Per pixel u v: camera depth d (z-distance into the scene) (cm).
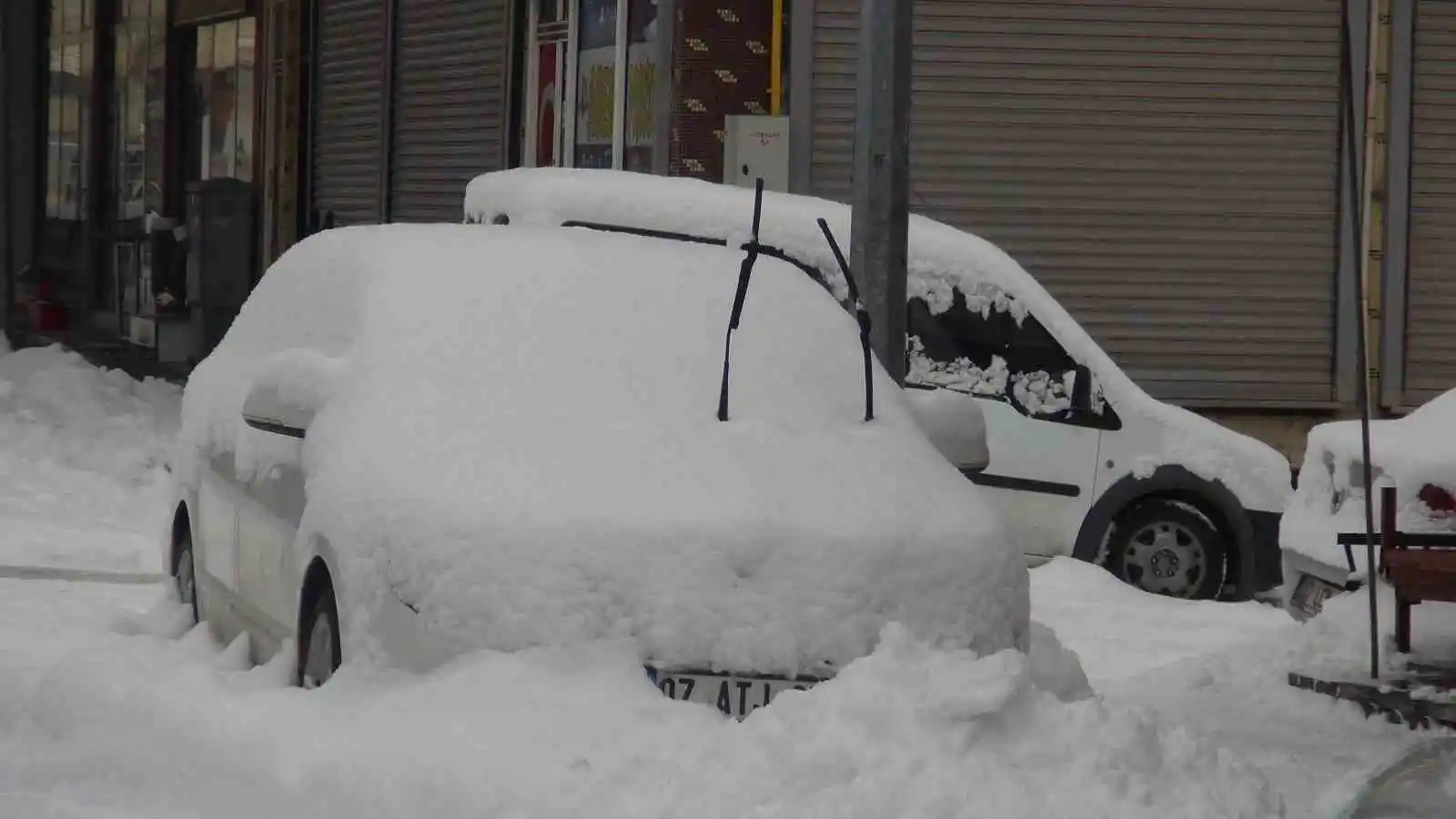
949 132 1952
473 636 724
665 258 912
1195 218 1961
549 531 737
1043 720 696
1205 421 1482
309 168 2780
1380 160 1964
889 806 646
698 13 1992
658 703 703
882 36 1141
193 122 3164
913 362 1452
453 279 880
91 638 1066
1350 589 1106
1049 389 1462
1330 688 1016
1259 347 1966
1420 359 1973
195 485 1070
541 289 877
